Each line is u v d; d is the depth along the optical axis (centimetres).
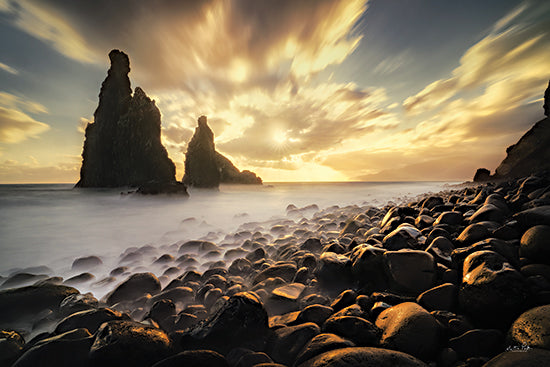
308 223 1054
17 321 333
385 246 371
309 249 563
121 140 3944
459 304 229
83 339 224
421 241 373
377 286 312
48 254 776
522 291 201
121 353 203
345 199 2602
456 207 537
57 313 346
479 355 184
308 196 3023
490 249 274
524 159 1878
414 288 270
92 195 3142
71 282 491
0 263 700
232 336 231
